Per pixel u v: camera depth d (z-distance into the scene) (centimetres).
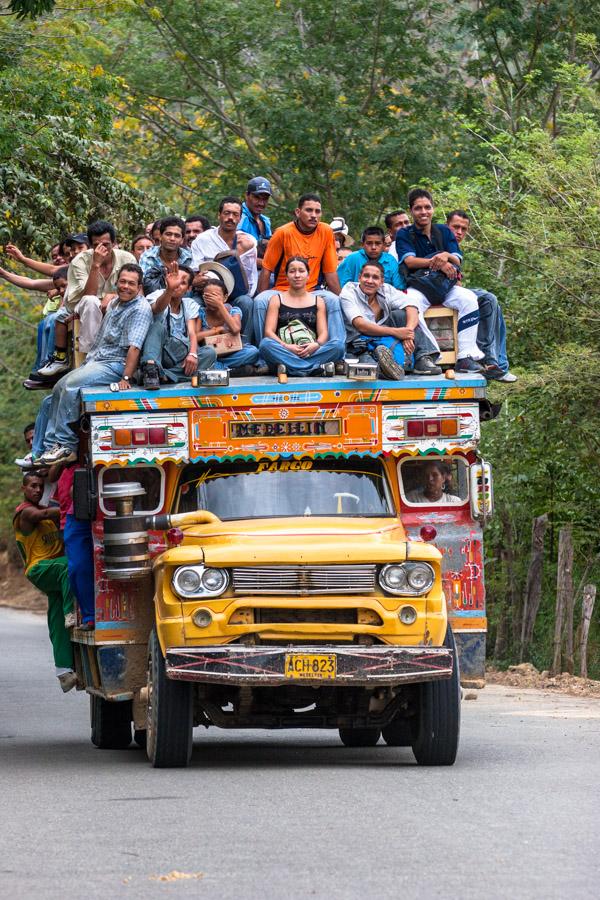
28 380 3538
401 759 2959
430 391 2933
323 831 2009
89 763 2961
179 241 3362
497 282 5534
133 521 2834
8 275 3956
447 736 2684
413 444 2928
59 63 5247
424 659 2589
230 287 3141
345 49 8531
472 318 3322
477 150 8181
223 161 8806
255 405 2912
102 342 3042
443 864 1791
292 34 8631
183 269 3125
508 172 6203
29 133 5094
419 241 3412
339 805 2228
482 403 3062
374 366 2916
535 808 2194
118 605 2884
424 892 1641
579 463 5416
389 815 2133
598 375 4781
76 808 2259
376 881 1697
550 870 1755
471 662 2919
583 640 5034
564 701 4303
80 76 5175
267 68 8644
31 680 5394
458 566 2938
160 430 2888
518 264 5581
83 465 3108
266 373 3072
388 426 2925
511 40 8325
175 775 2639
